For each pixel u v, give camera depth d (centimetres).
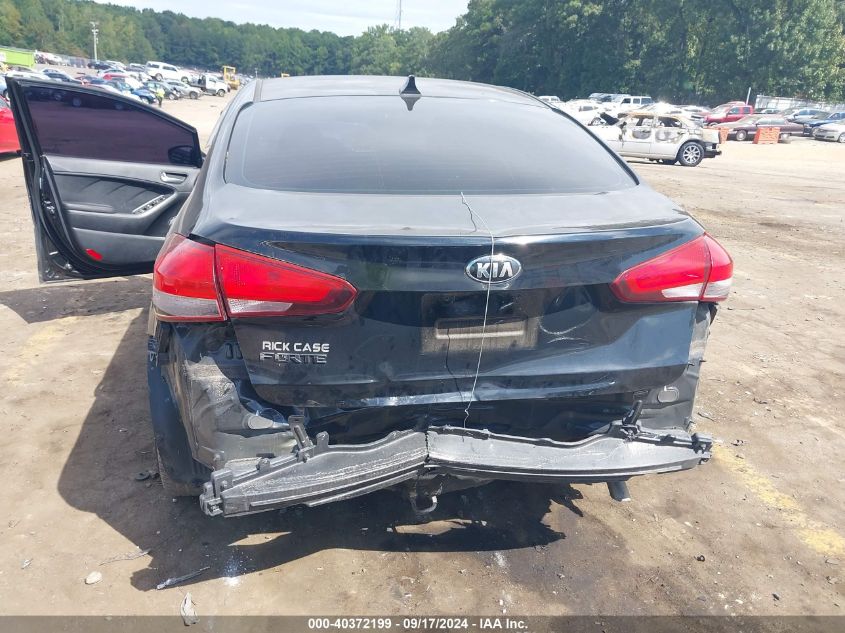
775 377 477
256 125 292
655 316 243
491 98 344
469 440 234
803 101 5934
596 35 6856
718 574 278
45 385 410
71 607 244
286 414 223
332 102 314
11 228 814
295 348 216
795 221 1140
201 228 218
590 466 236
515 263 216
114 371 431
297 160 263
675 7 6328
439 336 224
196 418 221
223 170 260
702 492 334
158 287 219
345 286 210
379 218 222
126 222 452
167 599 250
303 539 283
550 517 306
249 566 267
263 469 215
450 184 255
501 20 9025
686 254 238
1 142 1317
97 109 416
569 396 238
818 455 374
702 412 419
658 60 6631
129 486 314
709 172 2005
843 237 1011
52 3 15988
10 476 319
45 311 539
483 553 280
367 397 225
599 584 268
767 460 367
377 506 305
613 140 2259
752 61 6078
